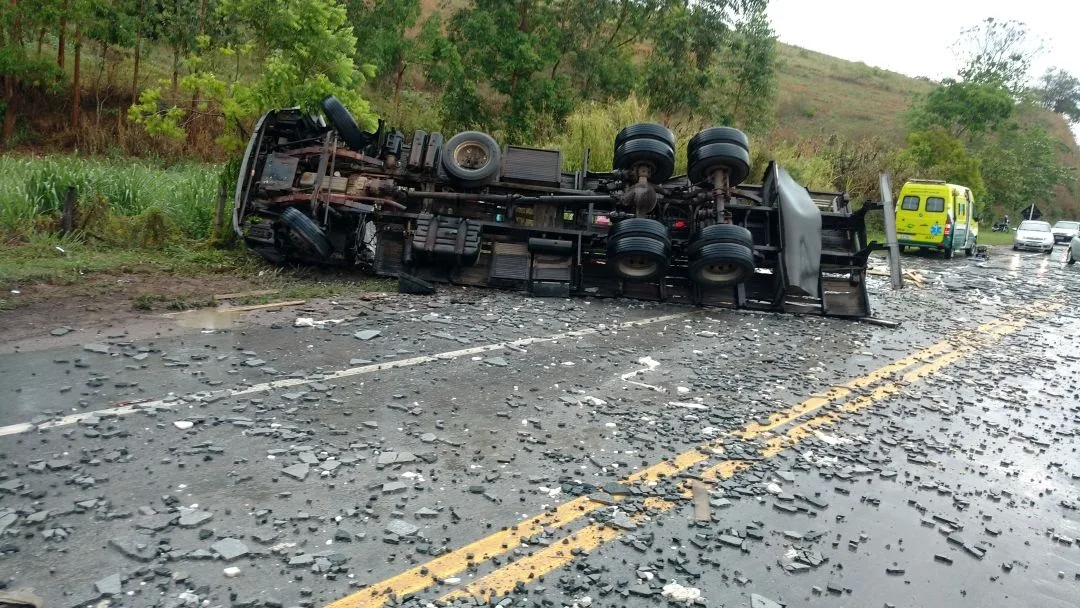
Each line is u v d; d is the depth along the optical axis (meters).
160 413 5.30
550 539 4.07
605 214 11.87
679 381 7.37
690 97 30.41
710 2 30.25
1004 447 6.26
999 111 50.38
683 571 3.87
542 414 6.06
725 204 11.88
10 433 4.74
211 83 13.95
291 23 13.77
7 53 19.78
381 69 29.97
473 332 8.59
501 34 26.67
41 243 10.31
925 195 25.86
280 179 11.16
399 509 4.26
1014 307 14.66
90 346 6.58
